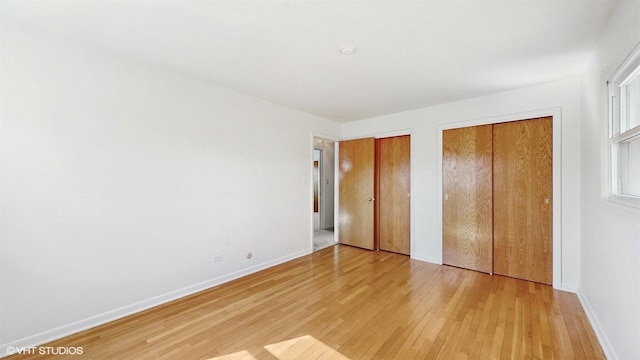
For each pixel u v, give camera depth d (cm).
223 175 321
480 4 169
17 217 192
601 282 208
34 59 198
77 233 217
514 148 332
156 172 263
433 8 173
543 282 314
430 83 304
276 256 388
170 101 274
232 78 293
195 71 275
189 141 289
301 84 310
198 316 241
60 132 209
